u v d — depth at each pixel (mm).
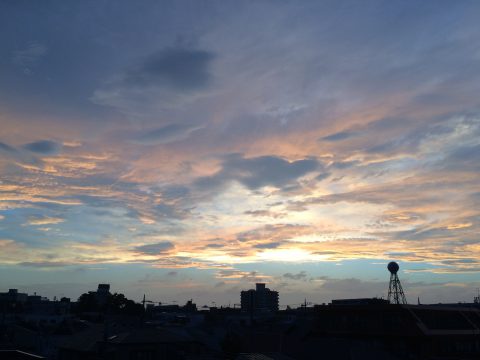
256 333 73000
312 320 79250
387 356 58656
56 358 76375
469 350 61938
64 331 101688
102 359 58219
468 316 68938
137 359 59344
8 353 38656
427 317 63531
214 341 78125
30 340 89750
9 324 101500
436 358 57125
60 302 193250
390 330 62500
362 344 59625
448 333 60594
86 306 166625
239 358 55562
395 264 88750
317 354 59438
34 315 143375
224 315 143375
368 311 66500
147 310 162000
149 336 62188
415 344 59125
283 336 68000
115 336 63156
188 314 155000
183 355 62562
